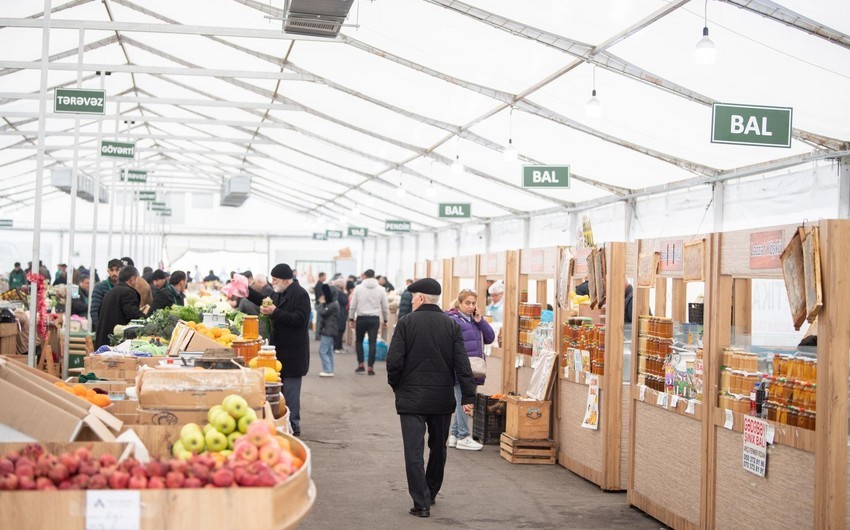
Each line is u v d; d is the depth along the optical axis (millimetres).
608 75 9852
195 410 4043
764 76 8773
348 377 16734
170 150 22188
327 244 41562
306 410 12188
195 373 4098
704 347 6023
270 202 39844
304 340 9750
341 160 22172
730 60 8570
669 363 6633
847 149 10156
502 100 12117
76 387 4516
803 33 7594
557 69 10336
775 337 6367
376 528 6184
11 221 33938
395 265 37875
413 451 6562
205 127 24453
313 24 8031
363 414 11930
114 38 16375
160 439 3738
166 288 11750
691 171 12977
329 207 34938
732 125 8422
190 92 20312
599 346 7898
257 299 11305
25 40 14758
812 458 4805
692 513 6086
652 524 6539
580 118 11859
